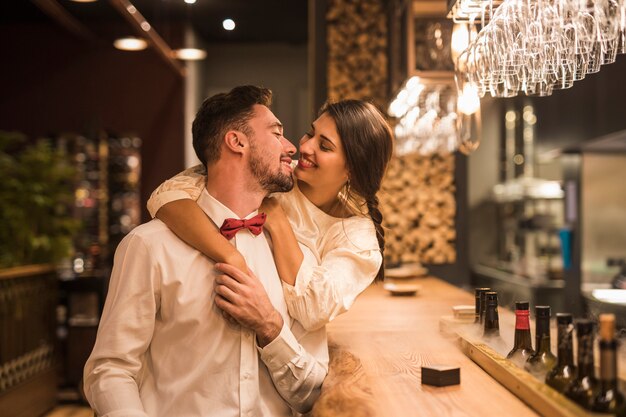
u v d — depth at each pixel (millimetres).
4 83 10602
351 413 1613
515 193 9305
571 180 7473
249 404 1920
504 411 1620
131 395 1848
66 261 8195
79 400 6676
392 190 6441
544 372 1776
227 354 1929
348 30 6312
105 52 10711
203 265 1948
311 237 2273
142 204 10727
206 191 2055
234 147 1999
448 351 2408
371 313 3471
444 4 4223
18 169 6969
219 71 11852
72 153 10398
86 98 10672
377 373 2049
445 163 6465
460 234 6477
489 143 11289
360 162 2184
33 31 10625
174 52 9820
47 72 10641
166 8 9930
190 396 1913
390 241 6422
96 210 10305
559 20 1993
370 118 2188
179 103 10750
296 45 11844
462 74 2764
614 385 1400
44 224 7023
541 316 1815
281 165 2023
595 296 5508
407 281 5367
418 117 4797
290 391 1999
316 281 2053
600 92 6066
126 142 10844
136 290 1902
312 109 6344
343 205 2352
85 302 6816
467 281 6469
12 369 5516
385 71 6289
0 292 5336
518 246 10031
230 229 1990
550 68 2213
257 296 1912
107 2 9633
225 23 9367
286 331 1971
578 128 6719
